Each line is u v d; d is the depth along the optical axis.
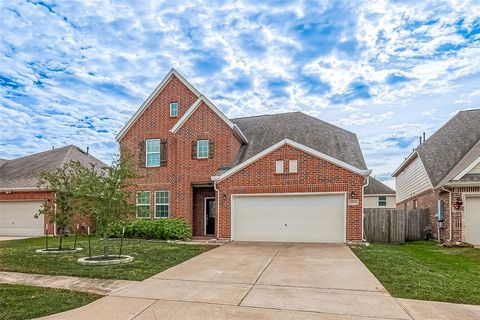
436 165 18.27
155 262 9.80
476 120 20.20
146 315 5.39
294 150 14.91
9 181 21.66
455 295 6.49
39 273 8.45
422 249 13.41
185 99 18.73
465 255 11.76
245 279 7.77
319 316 5.34
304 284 7.30
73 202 11.89
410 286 7.11
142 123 19.23
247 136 19.67
